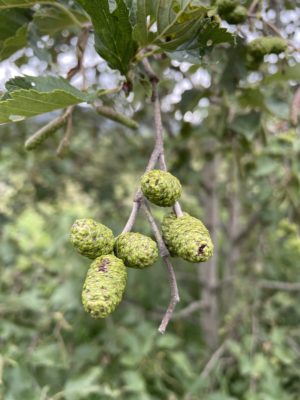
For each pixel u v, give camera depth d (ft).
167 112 9.34
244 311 10.75
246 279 11.16
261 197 9.38
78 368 9.64
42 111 3.83
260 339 10.14
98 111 5.14
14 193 12.41
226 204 13.93
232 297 12.69
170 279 3.34
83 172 13.76
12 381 7.82
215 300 12.19
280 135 8.34
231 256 12.38
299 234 9.34
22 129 11.73
